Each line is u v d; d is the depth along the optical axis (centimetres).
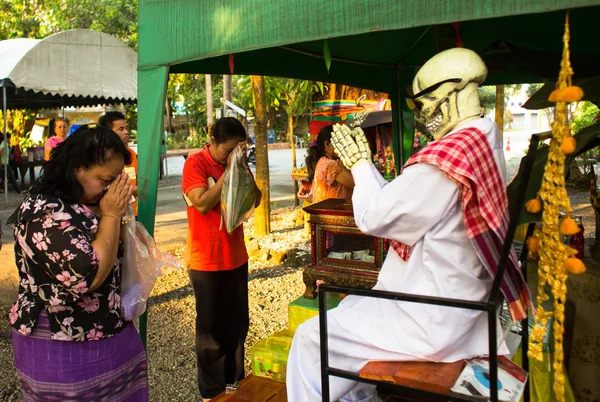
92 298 204
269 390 286
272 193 1234
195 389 365
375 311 199
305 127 1589
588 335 270
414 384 173
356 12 201
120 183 205
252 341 433
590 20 293
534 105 346
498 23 312
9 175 1261
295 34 219
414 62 455
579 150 218
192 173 311
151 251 231
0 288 566
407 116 485
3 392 360
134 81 1151
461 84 189
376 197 186
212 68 363
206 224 312
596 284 264
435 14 183
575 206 880
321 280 316
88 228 199
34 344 202
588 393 272
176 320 483
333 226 308
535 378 252
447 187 177
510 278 182
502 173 185
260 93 728
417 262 188
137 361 229
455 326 181
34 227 192
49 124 1406
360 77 459
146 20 281
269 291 548
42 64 1017
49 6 1958
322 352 185
